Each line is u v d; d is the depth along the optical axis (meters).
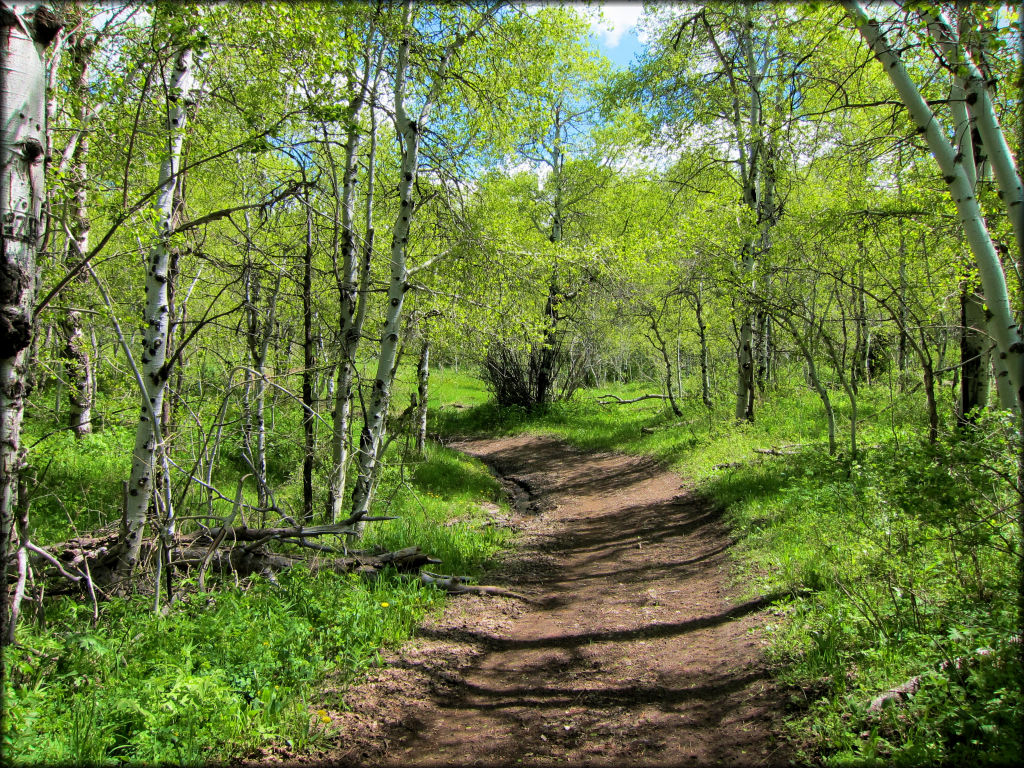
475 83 9.38
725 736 3.81
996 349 5.09
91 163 6.05
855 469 7.01
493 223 9.98
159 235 5.52
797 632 4.74
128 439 11.97
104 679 4.11
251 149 5.83
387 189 10.95
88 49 5.50
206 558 5.96
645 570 8.07
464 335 10.52
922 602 4.36
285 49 5.84
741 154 14.37
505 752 3.93
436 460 15.42
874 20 4.43
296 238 9.12
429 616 6.30
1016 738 2.85
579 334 24.20
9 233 2.53
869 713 3.46
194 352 8.20
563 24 9.77
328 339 9.91
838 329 17.50
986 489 3.90
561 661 5.39
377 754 3.90
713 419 15.62
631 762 3.71
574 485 14.77
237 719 3.81
